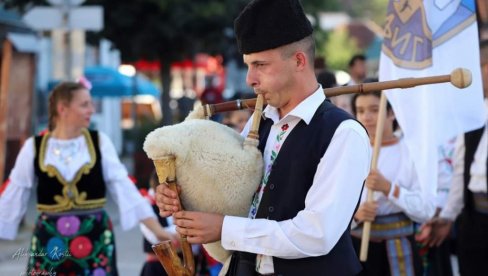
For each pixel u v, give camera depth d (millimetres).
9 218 5375
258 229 3035
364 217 4742
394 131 5367
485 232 5199
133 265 9164
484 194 5188
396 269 4859
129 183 5484
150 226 5504
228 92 22484
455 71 3186
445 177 5750
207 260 6199
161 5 14039
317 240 2961
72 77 10195
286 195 3102
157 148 3070
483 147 5203
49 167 5266
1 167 9633
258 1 3057
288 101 3186
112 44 15141
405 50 4668
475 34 4539
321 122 3109
